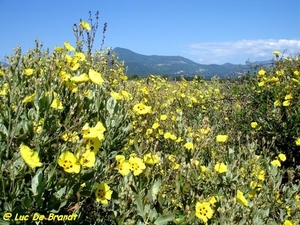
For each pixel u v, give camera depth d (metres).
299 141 5.23
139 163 2.88
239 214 3.22
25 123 2.43
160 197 2.74
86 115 3.06
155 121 5.53
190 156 3.52
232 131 6.25
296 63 7.51
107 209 2.94
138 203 2.57
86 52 4.20
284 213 3.86
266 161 4.57
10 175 2.16
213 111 7.98
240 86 7.85
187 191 3.11
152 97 6.82
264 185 4.05
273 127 5.81
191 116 7.65
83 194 2.41
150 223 2.55
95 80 2.85
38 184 2.07
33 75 3.67
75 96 3.02
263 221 3.40
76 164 2.17
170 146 4.84
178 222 2.79
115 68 5.33
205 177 3.62
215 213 3.04
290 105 6.00
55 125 2.64
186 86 9.61
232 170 3.87
